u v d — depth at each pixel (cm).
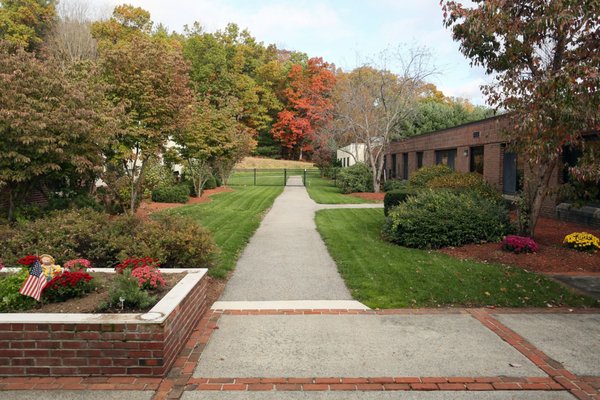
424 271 812
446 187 1455
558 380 426
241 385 413
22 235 793
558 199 1276
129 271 520
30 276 467
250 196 2409
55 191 1353
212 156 2286
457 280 754
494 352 489
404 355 480
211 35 5528
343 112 2795
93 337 421
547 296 681
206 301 656
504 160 1553
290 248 1059
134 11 4834
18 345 422
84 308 477
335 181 3406
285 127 6097
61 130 988
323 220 1509
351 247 1041
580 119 717
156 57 1235
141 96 1198
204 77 5241
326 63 5628
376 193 2530
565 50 869
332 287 742
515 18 841
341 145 3653
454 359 471
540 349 499
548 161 944
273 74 6112
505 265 855
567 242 957
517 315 613
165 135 1319
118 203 1452
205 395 395
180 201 2050
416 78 2386
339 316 603
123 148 1241
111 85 1165
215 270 812
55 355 422
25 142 907
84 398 387
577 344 513
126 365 424
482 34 905
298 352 486
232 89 5466
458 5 902
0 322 419
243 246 1077
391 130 2602
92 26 4316
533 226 989
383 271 820
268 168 5666
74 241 782
